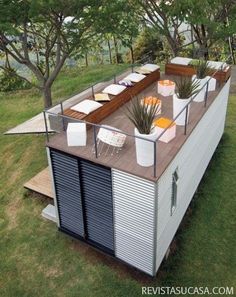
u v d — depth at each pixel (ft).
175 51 48.96
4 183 32.76
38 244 25.11
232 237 24.89
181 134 21.90
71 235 24.80
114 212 20.72
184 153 21.84
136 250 21.12
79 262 23.44
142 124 18.43
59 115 21.65
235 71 55.62
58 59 36.65
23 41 35.24
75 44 34.22
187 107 21.63
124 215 20.26
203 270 22.53
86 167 20.43
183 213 25.68
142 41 70.90
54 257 23.99
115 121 25.26
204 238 24.88
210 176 31.12
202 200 28.37
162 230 20.72
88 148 20.95
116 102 26.71
